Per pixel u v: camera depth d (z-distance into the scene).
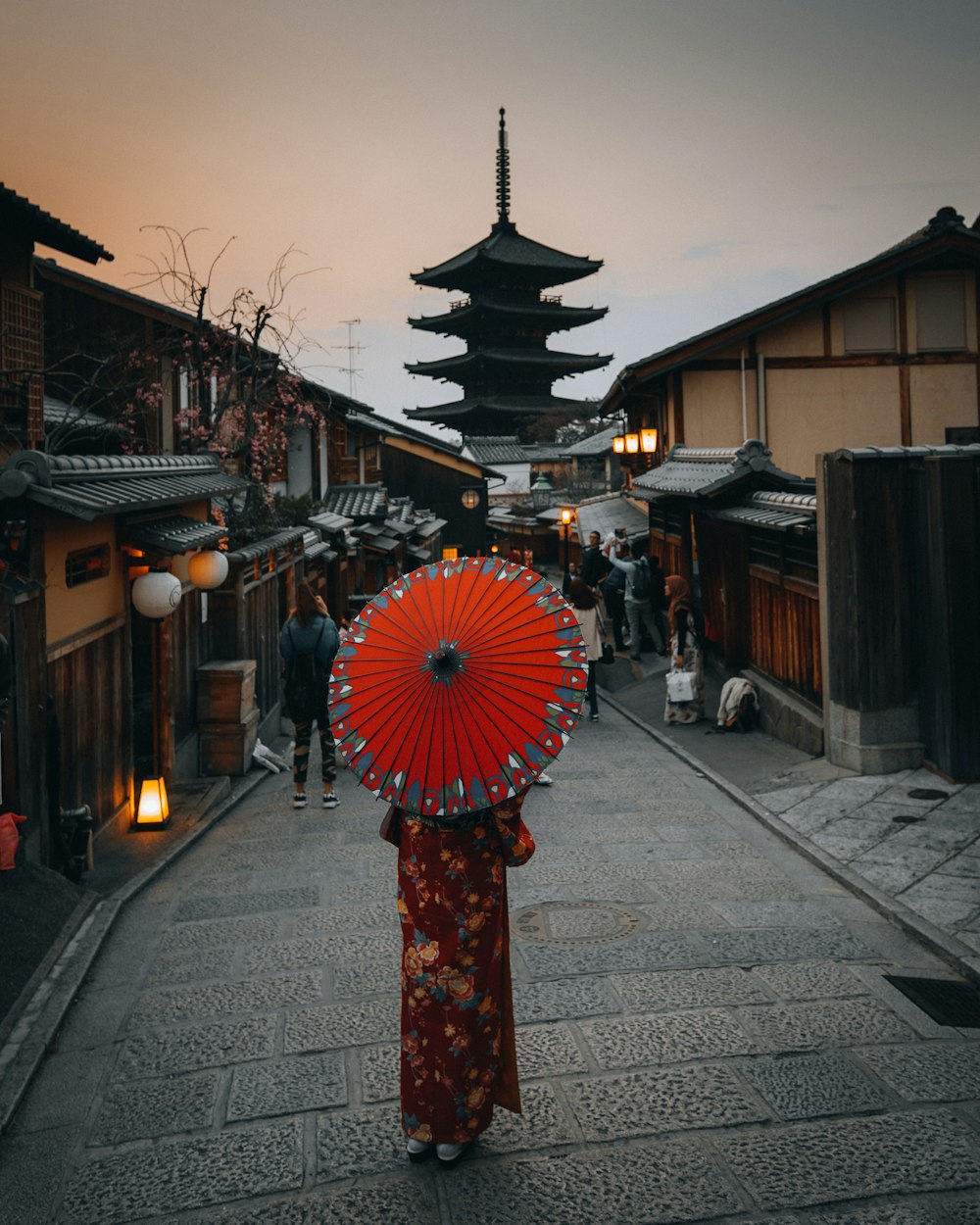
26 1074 3.84
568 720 3.02
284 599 14.68
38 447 9.60
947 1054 3.83
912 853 6.31
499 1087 3.28
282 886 6.21
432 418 72.94
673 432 19.52
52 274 14.70
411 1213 2.99
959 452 7.66
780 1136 3.31
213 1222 2.99
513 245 69.38
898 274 19.23
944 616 7.64
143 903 6.04
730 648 12.58
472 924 3.15
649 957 4.84
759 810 7.56
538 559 45.34
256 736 10.72
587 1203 3.01
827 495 8.62
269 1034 4.16
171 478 8.34
